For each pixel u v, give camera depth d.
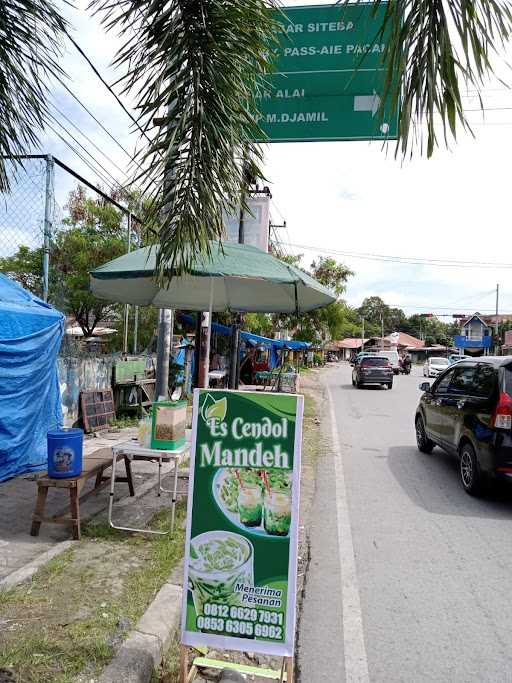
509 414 5.98
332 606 3.78
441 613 3.69
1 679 2.57
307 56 7.25
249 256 4.71
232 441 2.76
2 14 3.35
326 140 7.22
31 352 6.52
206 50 3.07
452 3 1.88
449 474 7.65
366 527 5.40
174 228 3.29
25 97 3.57
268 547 2.68
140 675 2.72
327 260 32.06
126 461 5.60
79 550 4.22
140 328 16.41
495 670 3.05
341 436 10.76
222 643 2.68
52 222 8.24
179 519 5.00
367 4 2.17
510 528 5.41
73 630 3.02
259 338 21.02
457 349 61.00
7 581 3.62
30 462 6.71
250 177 3.53
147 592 3.54
